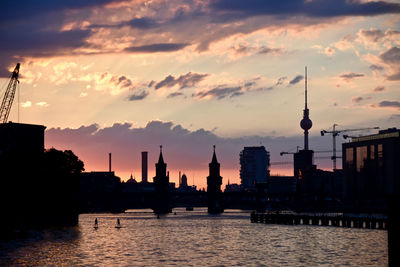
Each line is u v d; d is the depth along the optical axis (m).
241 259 140.50
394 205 86.81
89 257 142.12
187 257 144.50
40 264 129.88
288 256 146.50
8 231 194.12
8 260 134.88
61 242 175.12
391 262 87.19
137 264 131.25
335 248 164.00
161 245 176.00
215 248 167.00
